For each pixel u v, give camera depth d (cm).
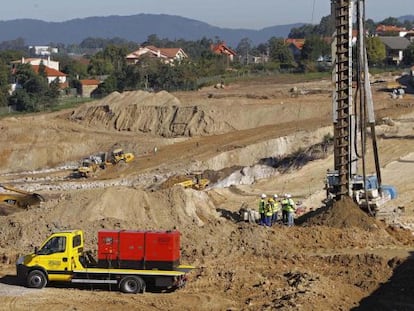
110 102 8788
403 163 5184
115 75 12912
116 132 8200
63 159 7612
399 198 4469
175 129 7931
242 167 6006
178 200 4031
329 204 3916
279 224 3878
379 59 13750
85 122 8644
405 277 3011
